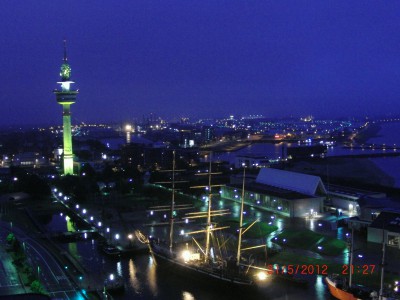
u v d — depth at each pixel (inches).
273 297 3730.3
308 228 5620.1
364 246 4835.1
